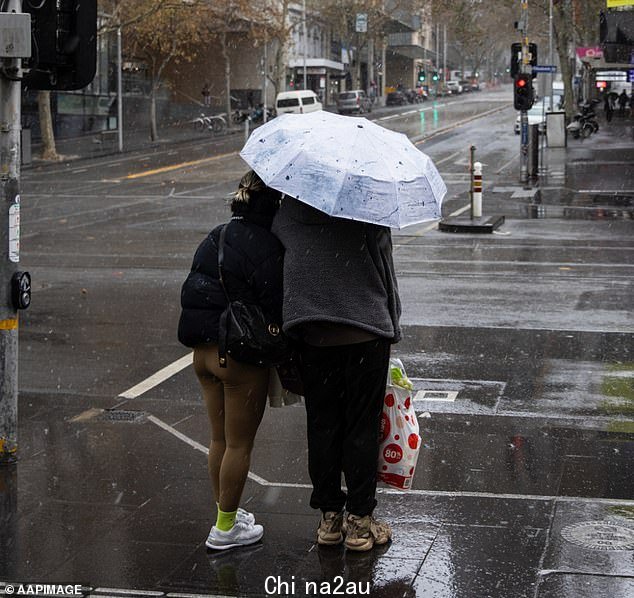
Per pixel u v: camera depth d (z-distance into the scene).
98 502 7.21
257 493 7.39
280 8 88.56
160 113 82.62
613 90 96.56
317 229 6.05
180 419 9.54
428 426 9.30
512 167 47.09
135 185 41.59
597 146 55.75
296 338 6.06
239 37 89.06
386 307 6.18
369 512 6.29
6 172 7.90
